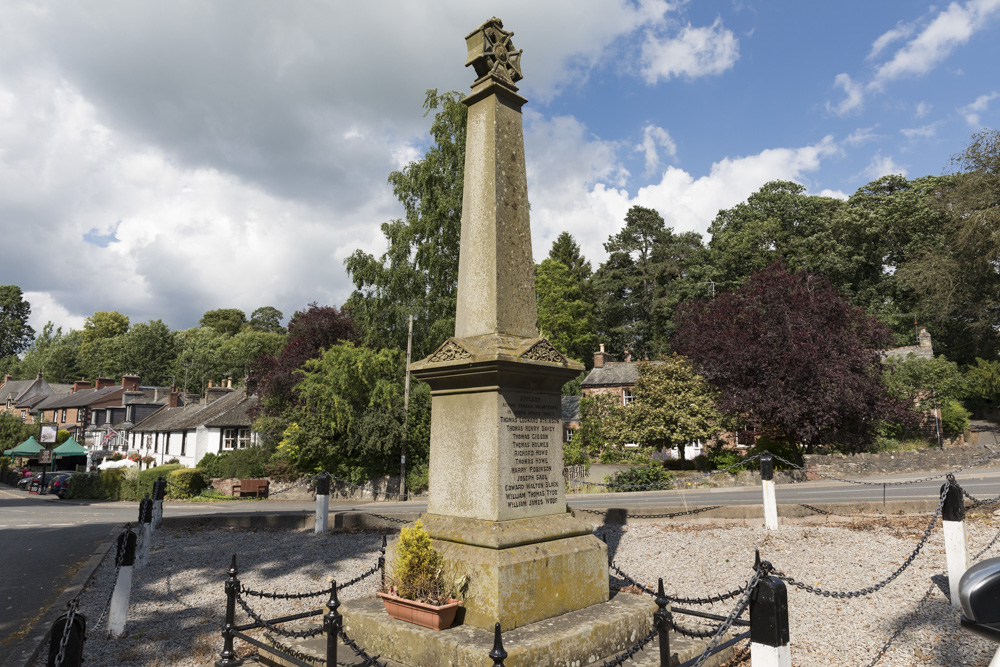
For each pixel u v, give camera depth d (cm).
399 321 3272
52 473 3728
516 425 618
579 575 609
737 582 838
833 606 725
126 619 741
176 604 852
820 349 2581
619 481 2722
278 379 3616
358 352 3111
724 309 2925
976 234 3888
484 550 564
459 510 621
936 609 686
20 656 629
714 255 5966
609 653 553
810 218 6112
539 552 579
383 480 3045
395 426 2984
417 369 665
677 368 3059
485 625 536
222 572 1035
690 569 920
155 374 9150
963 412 3603
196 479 3109
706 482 2606
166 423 4934
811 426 2578
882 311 5066
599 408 3475
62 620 389
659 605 475
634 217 6969
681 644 579
